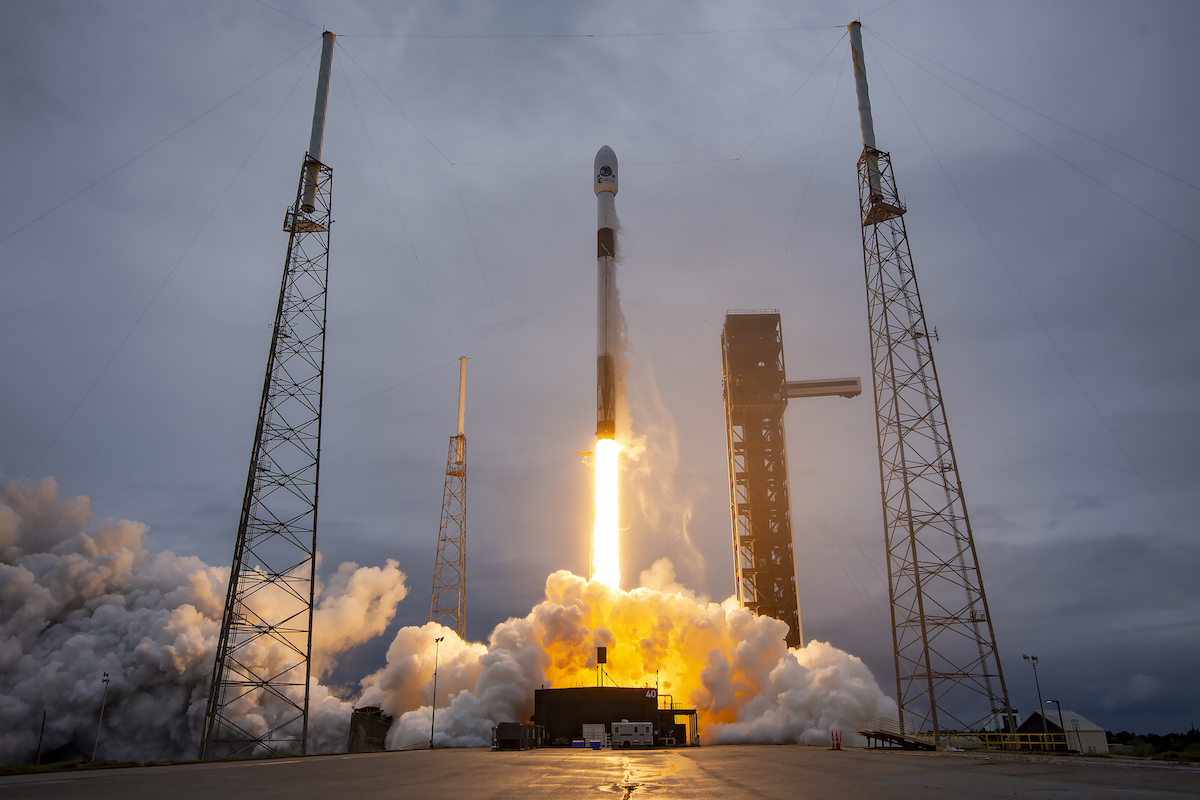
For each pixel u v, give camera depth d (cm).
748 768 4584
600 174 11350
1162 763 4919
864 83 9562
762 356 11831
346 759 6191
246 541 7819
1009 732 7250
